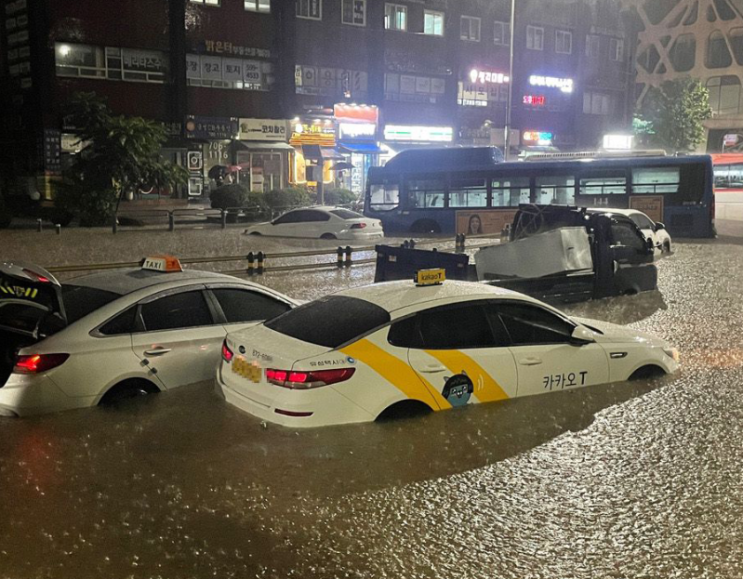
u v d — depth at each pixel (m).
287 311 6.51
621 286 12.80
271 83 38.88
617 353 6.93
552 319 6.63
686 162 22.98
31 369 5.77
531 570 3.91
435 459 5.29
